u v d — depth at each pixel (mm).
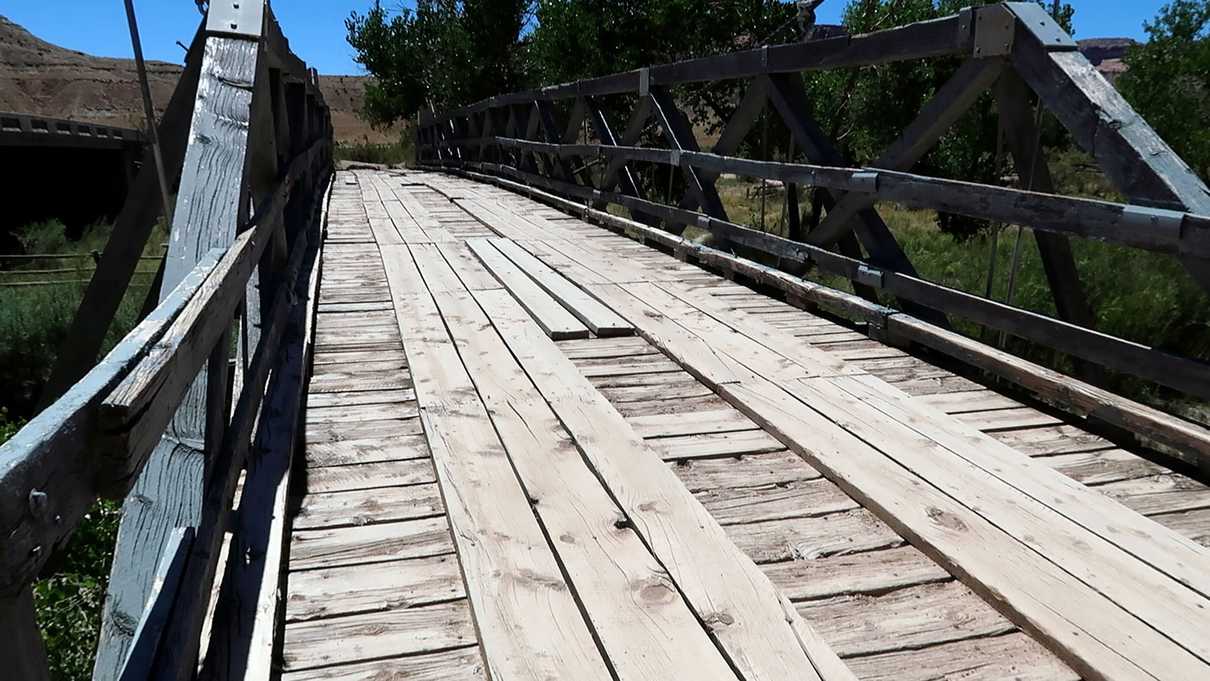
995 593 2033
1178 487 2695
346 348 4148
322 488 2646
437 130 20766
